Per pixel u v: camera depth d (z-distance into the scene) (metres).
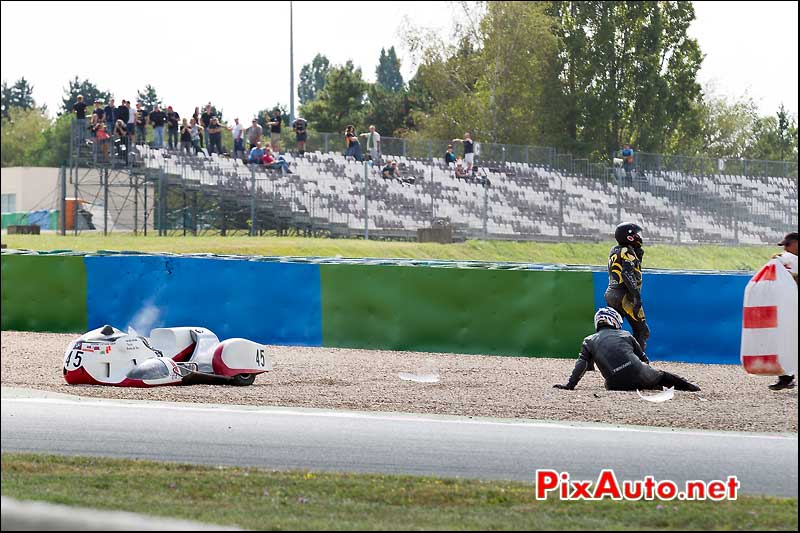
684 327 69.50
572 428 42.69
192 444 38.56
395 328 73.44
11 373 57.75
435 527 25.95
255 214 159.25
